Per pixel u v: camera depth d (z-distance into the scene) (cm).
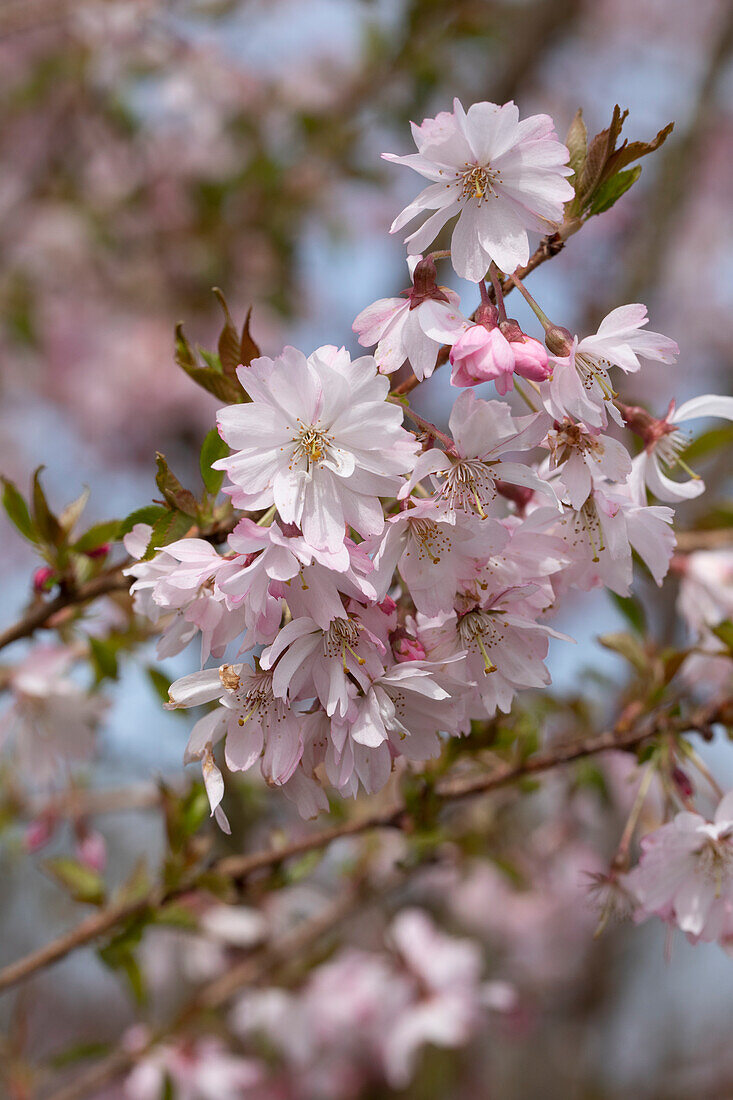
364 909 124
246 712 86
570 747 95
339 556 85
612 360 86
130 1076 130
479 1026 179
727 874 90
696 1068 247
